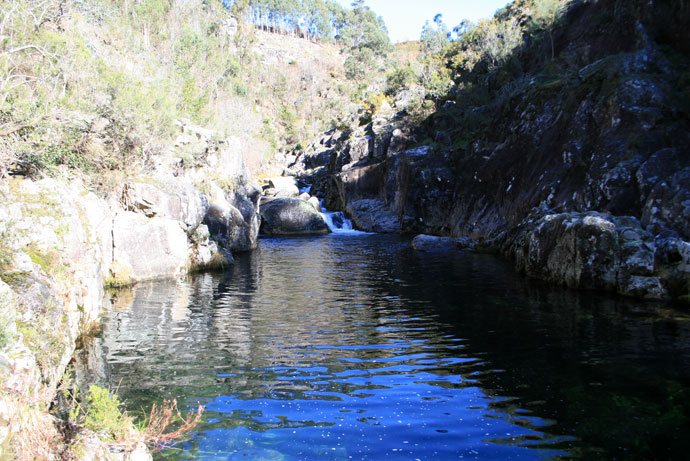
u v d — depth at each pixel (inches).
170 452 211.0
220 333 406.6
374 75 4037.9
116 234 649.0
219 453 210.5
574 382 289.1
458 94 1861.5
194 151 1085.1
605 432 226.5
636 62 937.5
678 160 705.0
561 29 1524.4
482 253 960.9
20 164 567.5
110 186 698.8
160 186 730.8
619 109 852.0
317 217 1519.4
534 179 1019.3
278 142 3363.7
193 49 2272.4
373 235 1437.0
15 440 156.5
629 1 1138.7
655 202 629.9
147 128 912.3
